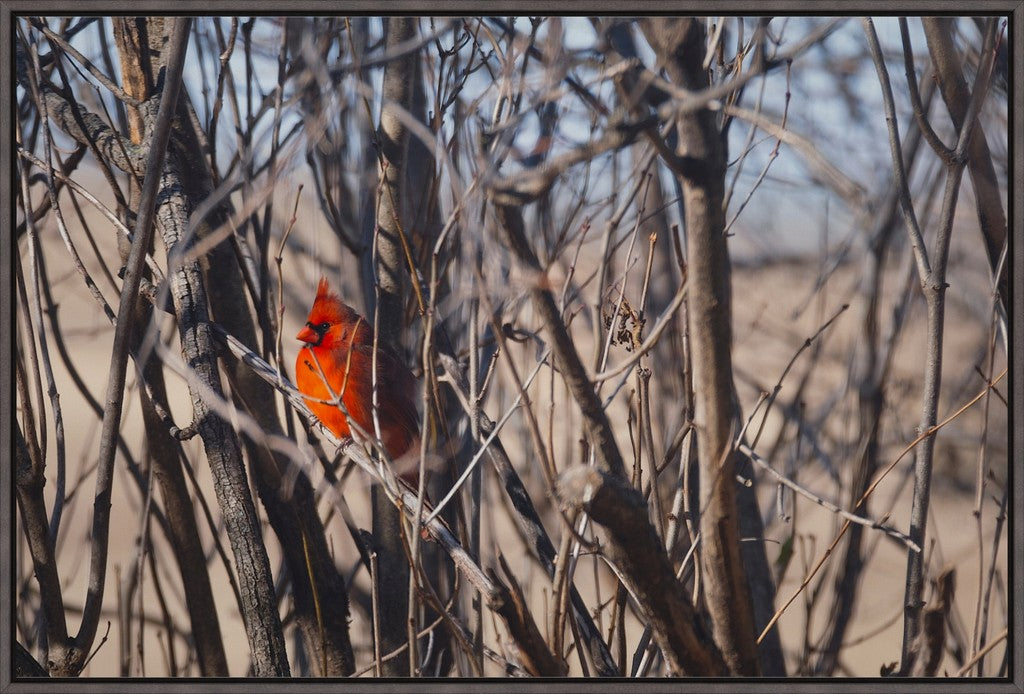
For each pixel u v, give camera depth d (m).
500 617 3.80
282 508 5.97
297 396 4.96
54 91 5.65
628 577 3.37
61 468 5.14
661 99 3.10
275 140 4.88
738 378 8.40
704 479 3.29
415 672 3.89
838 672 7.17
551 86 3.09
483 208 3.54
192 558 6.40
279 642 5.16
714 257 3.07
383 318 6.07
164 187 5.62
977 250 7.73
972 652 4.49
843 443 6.34
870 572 8.39
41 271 6.45
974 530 7.48
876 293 6.24
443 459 4.67
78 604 8.92
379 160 5.20
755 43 3.86
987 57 4.25
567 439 5.92
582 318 7.87
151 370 6.19
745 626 3.48
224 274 6.13
